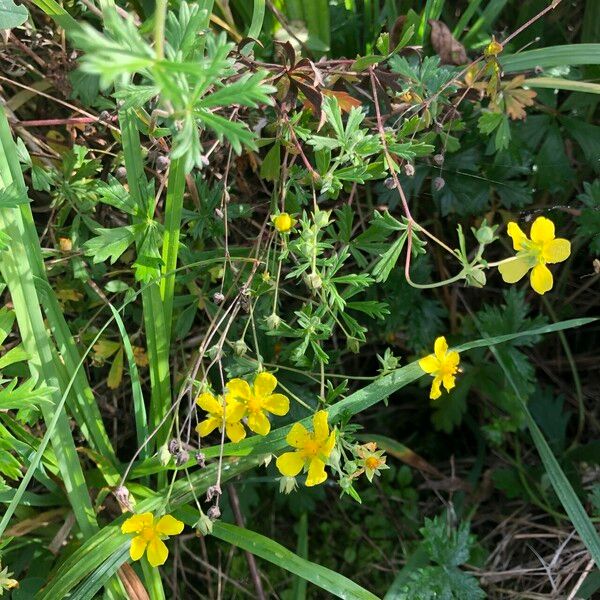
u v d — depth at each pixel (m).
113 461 0.19
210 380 0.20
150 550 0.16
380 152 0.18
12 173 0.16
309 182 0.18
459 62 0.21
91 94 0.19
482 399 0.25
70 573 0.17
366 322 0.23
